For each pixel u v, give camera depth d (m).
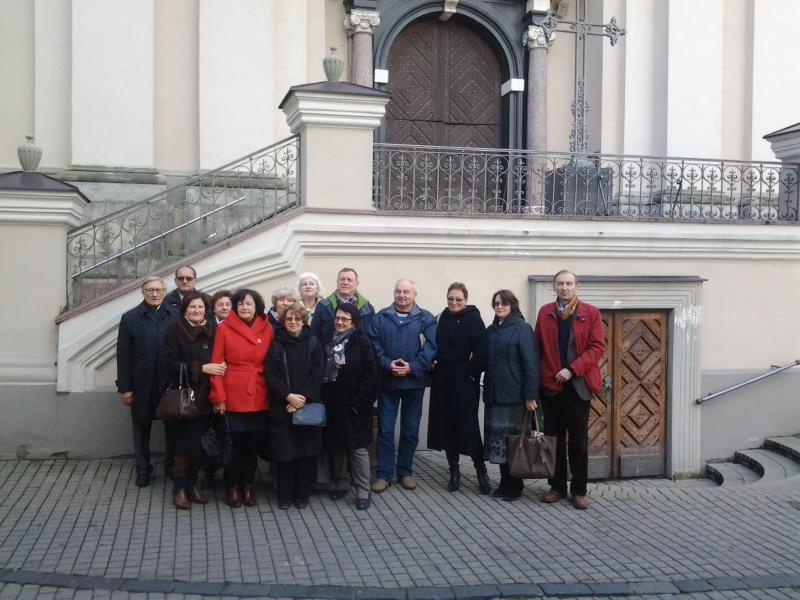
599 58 12.83
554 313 6.66
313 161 7.93
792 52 13.05
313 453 6.23
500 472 7.39
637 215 8.98
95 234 7.99
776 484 7.55
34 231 7.54
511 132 12.92
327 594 4.84
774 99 12.98
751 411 9.20
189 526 5.89
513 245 8.38
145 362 6.71
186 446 6.09
